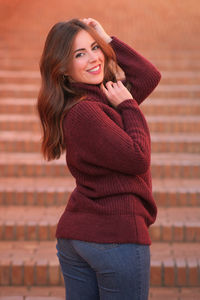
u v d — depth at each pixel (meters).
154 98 6.26
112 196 1.77
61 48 1.84
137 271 1.72
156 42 7.94
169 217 4.10
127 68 2.07
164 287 3.47
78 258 1.87
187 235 3.91
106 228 1.74
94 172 1.78
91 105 1.76
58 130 1.88
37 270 3.50
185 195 4.36
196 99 6.22
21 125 5.61
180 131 5.54
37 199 4.44
